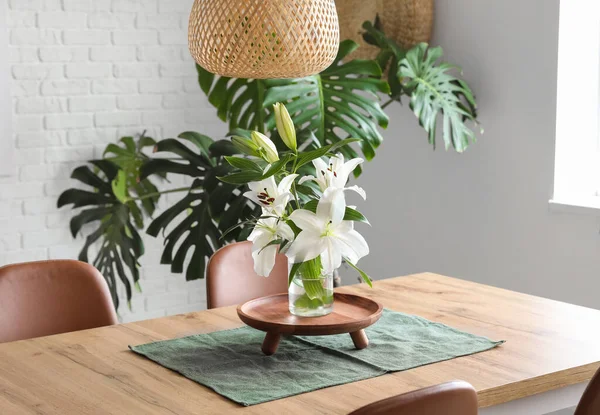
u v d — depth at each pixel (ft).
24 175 12.97
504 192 12.05
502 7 11.84
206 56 6.63
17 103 12.82
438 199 13.07
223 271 8.59
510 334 6.91
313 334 6.29
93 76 13.46
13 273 7.72
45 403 5.47
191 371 6.07
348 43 11.39
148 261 14.30
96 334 7.14
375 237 14.34
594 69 11.35
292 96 10.86
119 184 13.34
